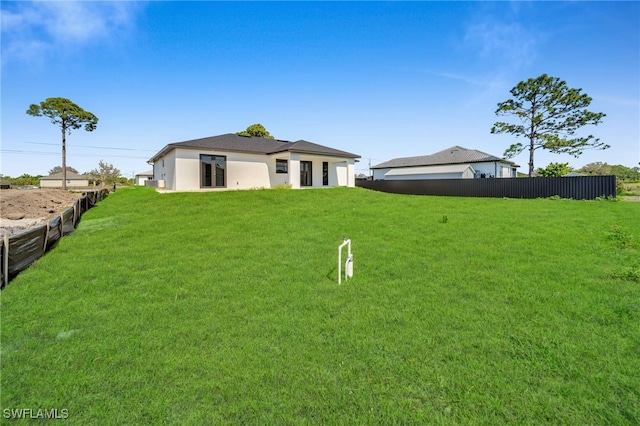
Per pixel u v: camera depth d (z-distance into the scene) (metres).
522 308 4.09
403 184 25.70
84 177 70.06
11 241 5.45
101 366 3.07
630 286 4.64
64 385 2.80
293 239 8.20
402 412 2.44
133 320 4.01
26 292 4.92
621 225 8.65
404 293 4.72
